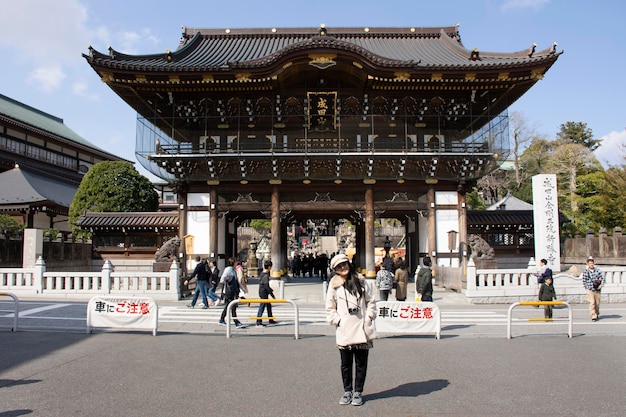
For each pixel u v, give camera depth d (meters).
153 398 7.45
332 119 31.30
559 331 13.98
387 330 12.81
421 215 31.36
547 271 17.44
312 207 31.20
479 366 9.62
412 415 6.68
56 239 35.44
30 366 9.47
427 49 34.84
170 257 23.92
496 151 29.97
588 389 7.95
